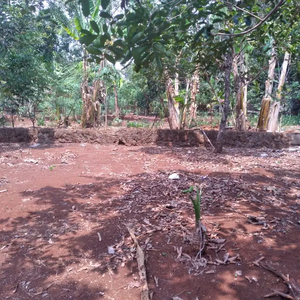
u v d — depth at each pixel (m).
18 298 2.23
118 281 2.41
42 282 2.41
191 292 2.25
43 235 3.17
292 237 2.99
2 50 7.21
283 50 6.16
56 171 5.78
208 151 7.98
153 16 1.53
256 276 2.39
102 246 2.94
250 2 2.14
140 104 19.98
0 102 10.11
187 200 4.09
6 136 9.30
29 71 8.66
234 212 3.62
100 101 11.75
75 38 7.81
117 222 3.44
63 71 12.66
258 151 8.10
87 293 2.28
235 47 7.21
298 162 6.67
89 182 5.02
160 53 1.60
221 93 8.08
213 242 2.93
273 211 3.66
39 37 7.77
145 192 4.47
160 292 2.27
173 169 5.89
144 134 8.91
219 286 2.29
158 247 2.86
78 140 9.23
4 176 5.40
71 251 2.85
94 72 11.05
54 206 3.94
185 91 10.16
